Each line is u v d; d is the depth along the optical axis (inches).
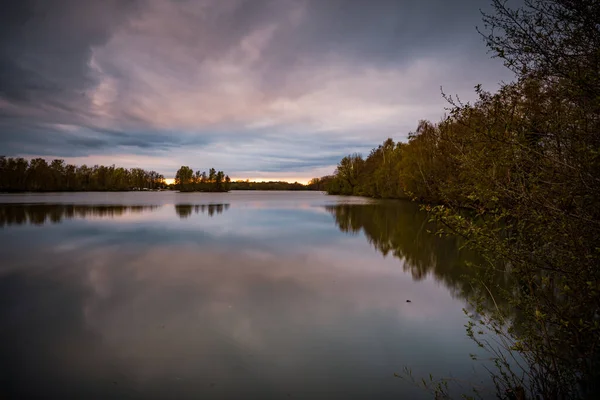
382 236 656.4
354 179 3257.9
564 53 117.3
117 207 1409.9
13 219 926.4
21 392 166.4
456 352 205.6
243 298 303.4
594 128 110.3
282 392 167.9
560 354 147.8
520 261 131.5
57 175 4040.4
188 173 5487.2
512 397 155.6
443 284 347.6
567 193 113.3
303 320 255.9
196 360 198.1
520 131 130.7
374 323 249.9
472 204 146.3
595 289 110.0
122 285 338.6
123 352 206.2
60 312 268.4
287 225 827.4
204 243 573.3
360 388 170.7
